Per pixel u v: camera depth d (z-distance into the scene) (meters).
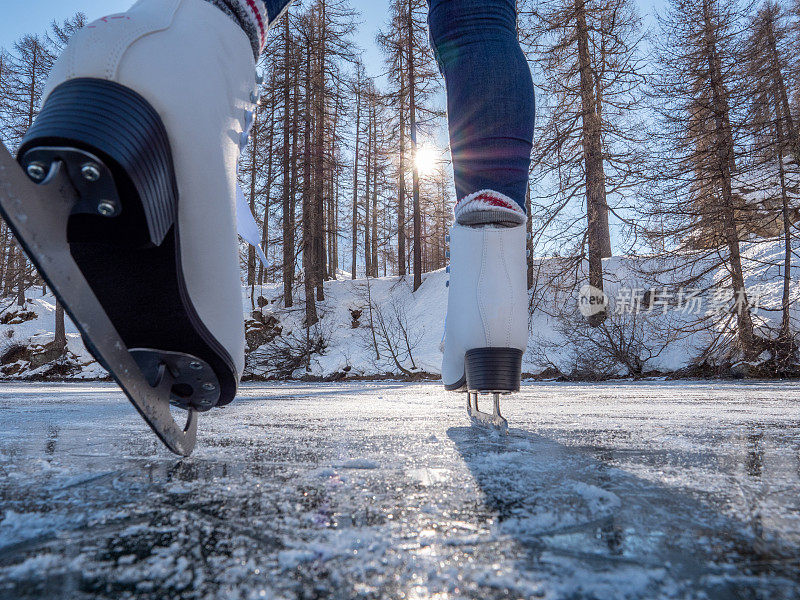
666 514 0.43
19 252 17.92
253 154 17.88
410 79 17.84
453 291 1.21
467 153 1.18
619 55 12.27
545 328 12.59
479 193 1.13
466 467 0.65
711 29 11.15
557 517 0.42
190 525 0.39
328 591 0.28
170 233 0.63
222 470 0.63
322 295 17.84
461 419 1.42
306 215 16.36
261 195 18.19
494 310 1.10
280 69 17.11
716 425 1.26
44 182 0.47
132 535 0.37
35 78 18.66
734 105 10.95
